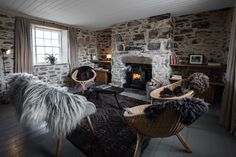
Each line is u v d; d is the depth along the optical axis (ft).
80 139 6.60
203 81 8.07
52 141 6.49
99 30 19.85
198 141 6.68
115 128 7.58
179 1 9.63
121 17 13.46
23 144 6.24
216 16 11.82
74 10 11.30
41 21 14.11
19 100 6.07
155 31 13.37
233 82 7.33
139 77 15.88
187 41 13.26
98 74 18.63
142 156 5.63
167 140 6.74
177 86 9.50
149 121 4.74
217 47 12.02
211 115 9.55
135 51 14.94
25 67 13.09
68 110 5.16
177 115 4.32
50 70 15.43
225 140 6.76
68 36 16.61
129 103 11.50
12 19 12.20
